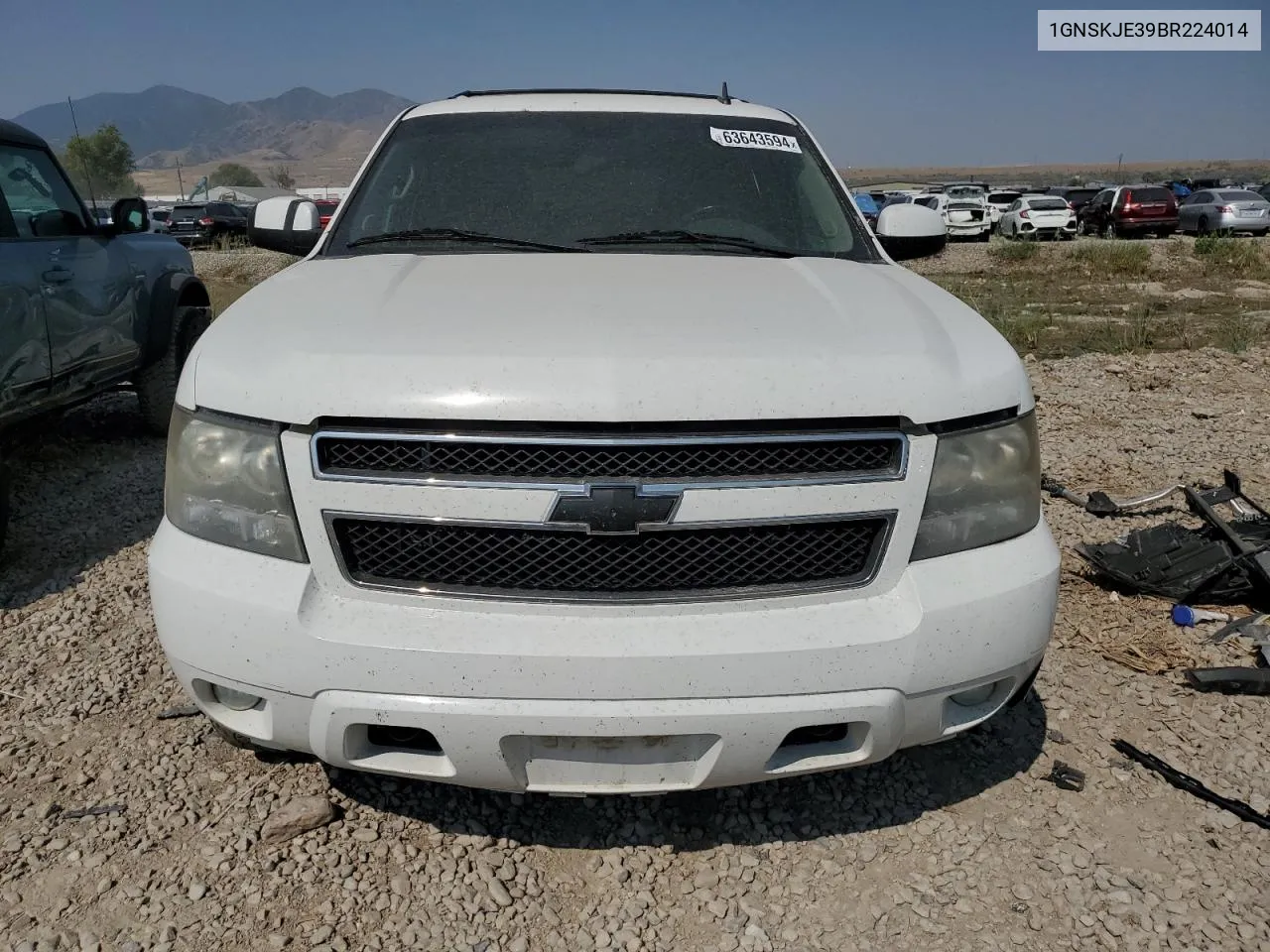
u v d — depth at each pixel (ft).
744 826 8.50
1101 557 13.39
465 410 6.75
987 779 9.09
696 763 7.12
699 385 6.84
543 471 6.81
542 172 11.05
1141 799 8.80
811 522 7.00
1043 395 25.07
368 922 7.38
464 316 7.70
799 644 6.88
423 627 6.89
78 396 17.54
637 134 11.60
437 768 7.21
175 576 7.34
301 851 8.07
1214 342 34.17
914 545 7.25
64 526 15.81
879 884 7.84
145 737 9.66
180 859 7.96
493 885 7.73
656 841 8.32
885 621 7.09
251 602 7.03
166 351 20.27
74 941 7.14
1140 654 11.25
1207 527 13.62
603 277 8.88
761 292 8.55
